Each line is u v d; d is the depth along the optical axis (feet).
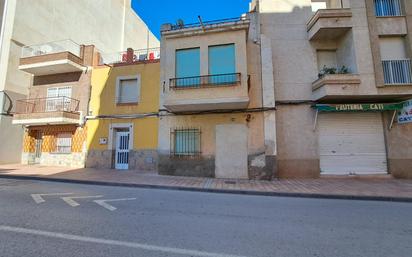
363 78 34.86
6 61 51.26
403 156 36.70
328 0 43.16
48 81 52.13
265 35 40.37
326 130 38.47
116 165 46.09
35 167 45.70
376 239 13.58
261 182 33.37
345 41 37.86
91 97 48.47
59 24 63.46
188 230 14.40
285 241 13.05
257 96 37.42
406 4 36.40
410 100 34.65
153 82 45.03
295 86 39.29
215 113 38.14
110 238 12.85
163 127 39.58
